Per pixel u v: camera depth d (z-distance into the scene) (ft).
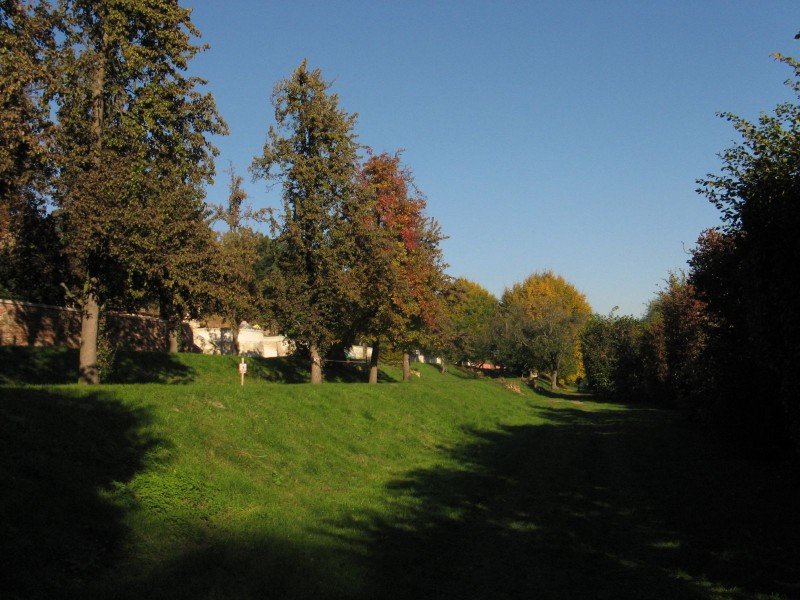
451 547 30.09
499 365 253.24
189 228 59.88
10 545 19.93
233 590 21.52
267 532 28.04
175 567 22.52
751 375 56.34
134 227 54.29
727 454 60.64
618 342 170.09
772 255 32.68
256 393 51.72
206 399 44.88
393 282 93.56
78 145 55.83
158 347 107.24
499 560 28.22
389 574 25.63
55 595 18.54
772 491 42.39
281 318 80.64
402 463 50.60
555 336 200.75
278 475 37.42
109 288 60.54
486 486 44.96
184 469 32.32
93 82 57.98
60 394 35.24
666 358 122.62
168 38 58.85
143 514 26.03
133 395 39.14
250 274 81.87
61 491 24.58
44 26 54.80
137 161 56.85
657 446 67.67
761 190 36.24
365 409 62.64
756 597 23.12
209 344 135.64
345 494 37.81
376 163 109.60
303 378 107.34
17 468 24.77
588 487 45.44
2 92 48.47
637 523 34.81
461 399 97.91
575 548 30.07
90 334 58.70
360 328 104.63
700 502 39.63
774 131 44.73
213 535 26.48
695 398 86.84
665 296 115.03
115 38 56.75
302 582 23.08
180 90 60.59
